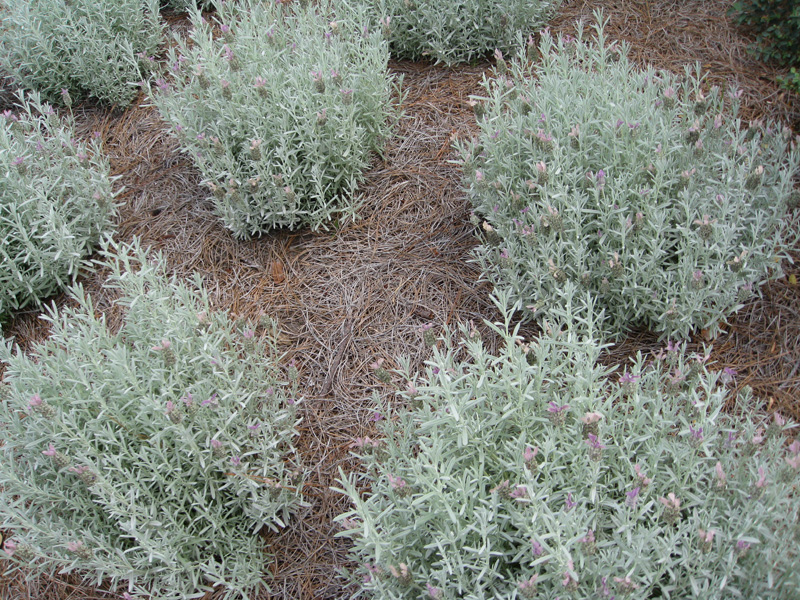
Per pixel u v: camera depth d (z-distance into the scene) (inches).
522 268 122.0
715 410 82.7
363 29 150.3
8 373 109.7
